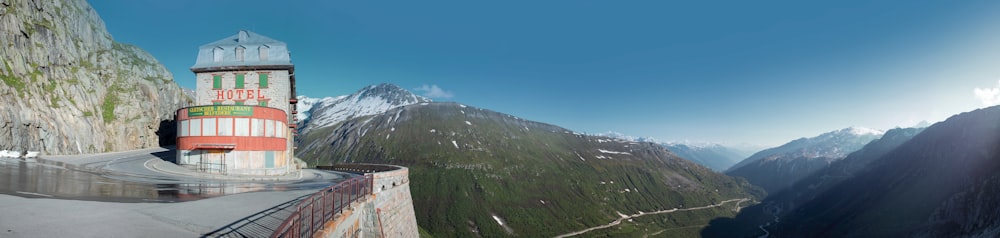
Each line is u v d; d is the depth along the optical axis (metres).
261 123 40.38
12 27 53.50
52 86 56.34
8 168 28.59
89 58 71.44
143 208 15.75
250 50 51.97
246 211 16.59
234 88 51.09
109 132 63.66
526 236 166.75
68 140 53.31
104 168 35.88
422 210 176.75
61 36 64.88
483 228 165.62
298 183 31.84
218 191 23.50
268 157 40.78
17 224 11.51
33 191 18.03
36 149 48.00
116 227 12.24
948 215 128.50
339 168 58.25
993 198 112.00
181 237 11.82
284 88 51.09
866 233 151.50
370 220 22.70
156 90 78.31
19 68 51.72
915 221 142.00
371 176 23.91
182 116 40.44
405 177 33.78
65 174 28.00
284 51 51.97
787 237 190.25
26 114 47.69
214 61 51.59
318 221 14.50
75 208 14.54
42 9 63.03
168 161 44.53
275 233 9.04
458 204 181.88
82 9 78.88
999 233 97.56
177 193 21.66
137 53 90.88
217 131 38.75
